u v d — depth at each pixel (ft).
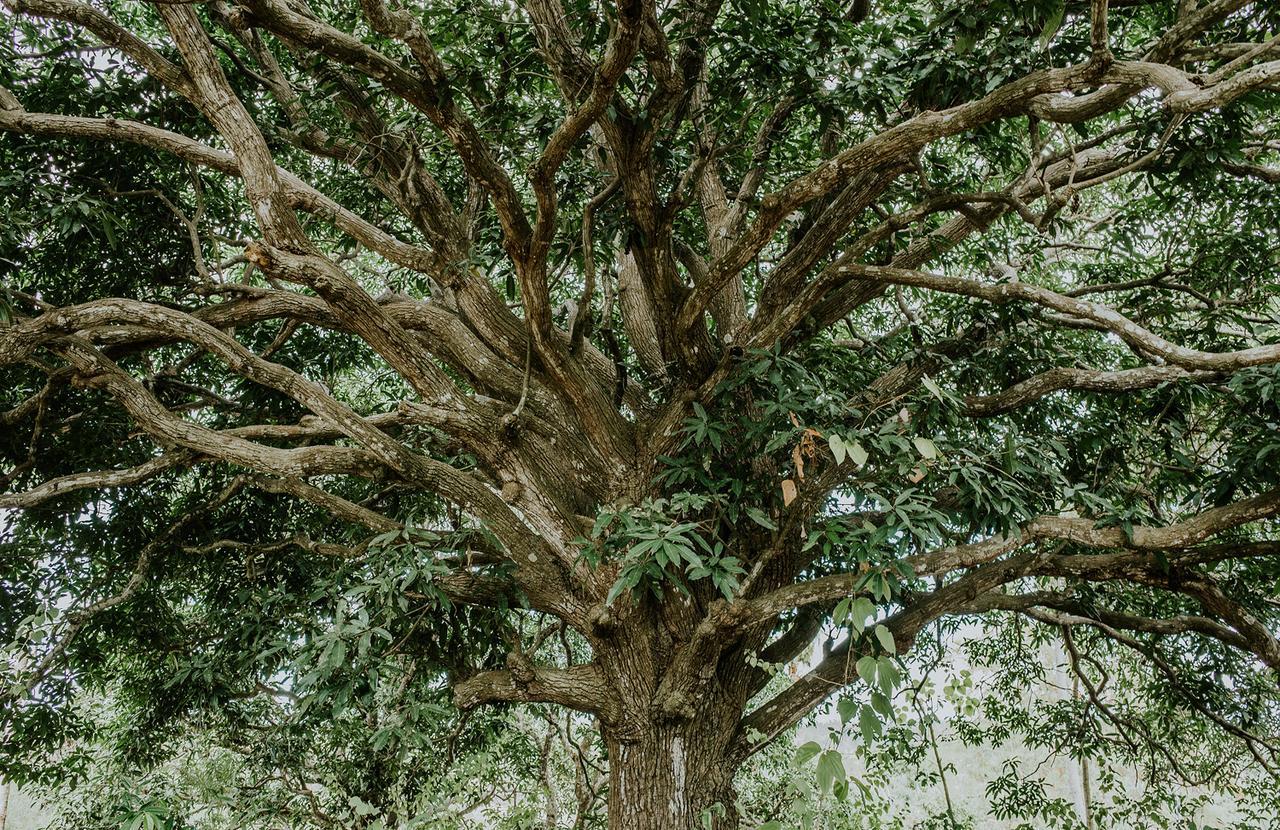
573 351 20.75
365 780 24.85
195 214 21.85
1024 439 17.71
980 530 17.80
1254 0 15.58
